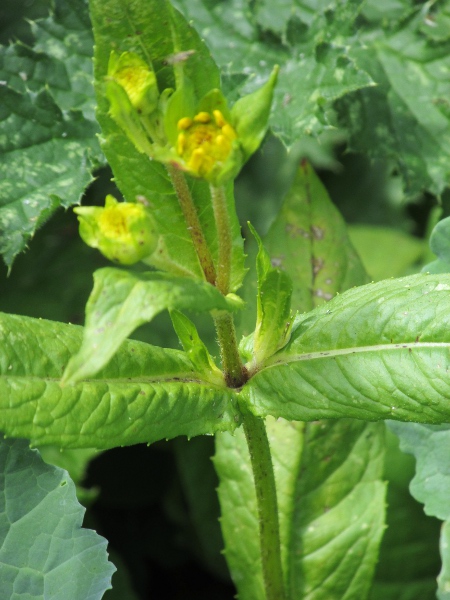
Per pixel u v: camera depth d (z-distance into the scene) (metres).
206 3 0.35
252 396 0.25
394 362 0.23
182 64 0.21
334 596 0.29
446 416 0.23
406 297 0.24
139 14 0.22
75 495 0.27
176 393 0.24
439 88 0.35
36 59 0.34
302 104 0.32
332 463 0.30
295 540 0.30
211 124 0.21
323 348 0.24
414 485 0.29
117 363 0.24
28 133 0.32
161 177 0.24
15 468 0.27
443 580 0.28
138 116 0.22
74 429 0.23
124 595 0.34
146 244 0.21
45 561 0.26
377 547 0.29
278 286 0.24
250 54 0.34
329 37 0.33
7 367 0.23
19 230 0.31
